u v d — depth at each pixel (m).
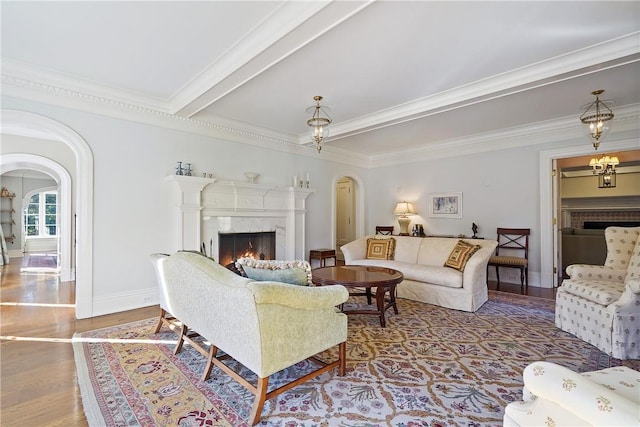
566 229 6.21
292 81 3.30
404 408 1.79
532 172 4.99
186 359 2.42
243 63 2.70
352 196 7.77
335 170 6.47
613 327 2.46
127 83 3.36
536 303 3.95
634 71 3.00
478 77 3.22
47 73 3.08
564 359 2.42
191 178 4.00
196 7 2.14
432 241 4.77
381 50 2.68
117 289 3.61
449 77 3.22
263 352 1.66
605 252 5.58
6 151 5.06
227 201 4.62
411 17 2.23
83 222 3.40
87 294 3.41
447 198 5.95
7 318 3.39
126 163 3.69
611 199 8.22
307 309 1.89
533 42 2.57
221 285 1.82
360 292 4.39
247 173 4.88
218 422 1.68
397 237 5.20
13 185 8.86
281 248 5.41
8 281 5.43
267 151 5.25
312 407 1.81
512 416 1.20
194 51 2.72
